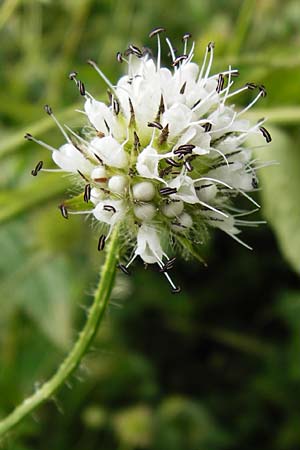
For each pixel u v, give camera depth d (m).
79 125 0.16
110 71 0.22
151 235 0.14
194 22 0.26
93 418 0.22
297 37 0.24
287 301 0.21
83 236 0.22
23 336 0.22
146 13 0.26
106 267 0.15
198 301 0.23
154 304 0.23
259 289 0.23
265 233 0.23
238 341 0.23
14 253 0.22
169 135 0.14
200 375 0.23
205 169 0.14
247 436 0.22
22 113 0.23
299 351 0.21
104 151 0.14
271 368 0.22
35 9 0.25
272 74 0.20
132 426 0.21
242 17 0.21
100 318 0.15
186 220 0.14
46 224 0.22
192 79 0.14
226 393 0.23
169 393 0.23
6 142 0.21
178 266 0.23
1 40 0.26
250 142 0.19
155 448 0.21
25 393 0.21
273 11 0.24
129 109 0.14
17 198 0.21
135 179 0.14
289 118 0.19
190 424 0.21
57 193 0.21
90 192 0.14
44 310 0.21
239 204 0.22
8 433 0.16
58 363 0.22
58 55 0.26
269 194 0.19
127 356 0.22
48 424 0.22
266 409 0.22
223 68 0.21
